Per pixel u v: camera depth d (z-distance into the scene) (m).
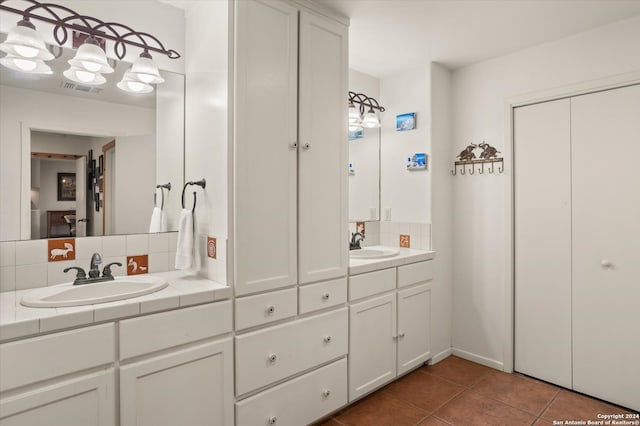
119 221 1.92
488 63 2.84
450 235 3.06
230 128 1.70
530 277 2.66
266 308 1.80
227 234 1.70
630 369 2.24
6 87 1.62
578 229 2.44
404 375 2.71
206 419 1.60
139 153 1.98
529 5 2.06
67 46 1.75
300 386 1.93
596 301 2.37
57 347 1.24
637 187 2.21
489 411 2.24
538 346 2.63
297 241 1.95
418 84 2.96
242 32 1.71
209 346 1.60
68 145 1.78
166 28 2.05
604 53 2.30
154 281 1.71
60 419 1.26
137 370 1.40
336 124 2.14
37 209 1.70
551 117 2.55
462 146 3.01
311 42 2.00
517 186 2.72
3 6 1.49
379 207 3.22
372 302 2.35
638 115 2.20
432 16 2.19
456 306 3.06
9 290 1.62
